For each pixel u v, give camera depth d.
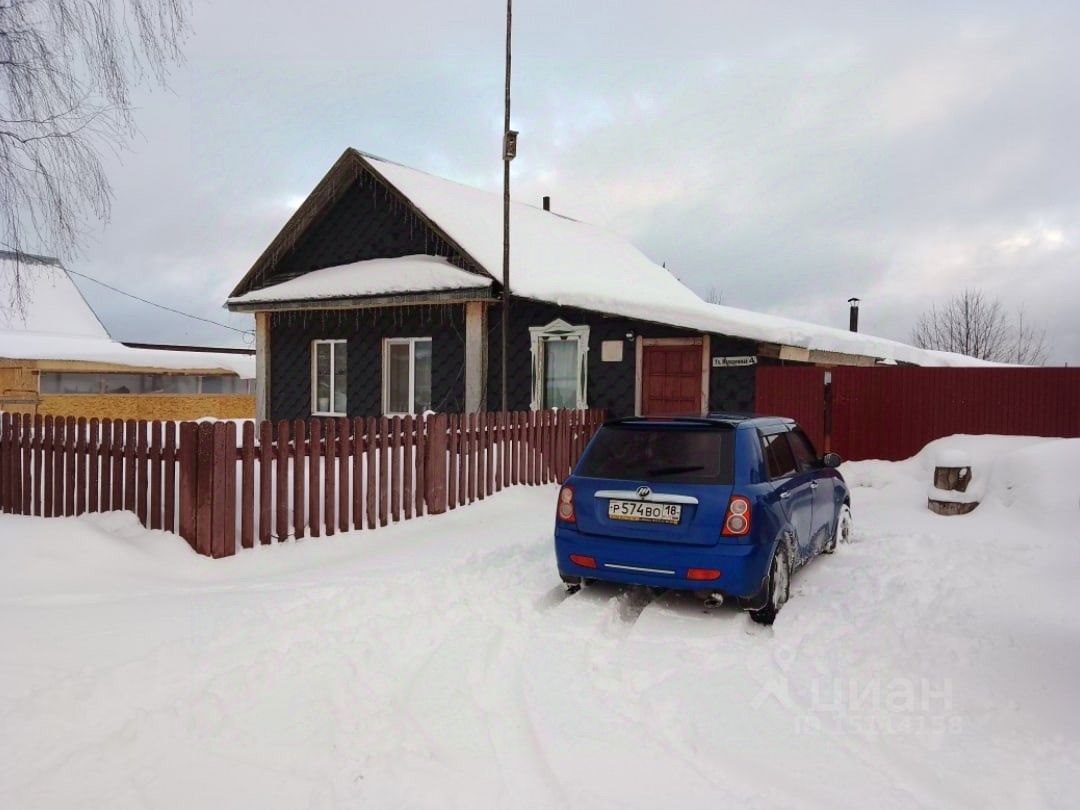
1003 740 3.63
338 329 16.00
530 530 8.00
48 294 28.78
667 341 12.76
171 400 25.81
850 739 3.64
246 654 4.39
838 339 14.53
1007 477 9.02
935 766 3.39
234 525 6.52
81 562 5.91
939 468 9.23
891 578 6.46
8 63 6.66
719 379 12.37
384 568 6.31
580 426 11.48
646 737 3.63
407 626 4.97
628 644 4.89
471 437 9.13
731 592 5.21
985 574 6.52
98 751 3.32
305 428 7.05
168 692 3.90
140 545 6.40
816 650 4.83
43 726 3.51
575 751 3.48
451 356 14.48
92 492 7.07
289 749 3.40
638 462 5.72
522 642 4.86
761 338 11.58
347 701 3.88
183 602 5.31
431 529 7.97
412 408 15.01
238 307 16.08
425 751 3.44
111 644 4.48
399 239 15.33
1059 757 3.46
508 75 12.62
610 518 5.59
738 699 4.07
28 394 22.33
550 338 13.80
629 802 3.07
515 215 17.62
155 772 3.18
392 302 13.94
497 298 13.18
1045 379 10.28
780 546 5.67
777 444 6.32
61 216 7.09
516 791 3.13
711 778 3.28
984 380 10.66
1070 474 8.48
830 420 11.57
